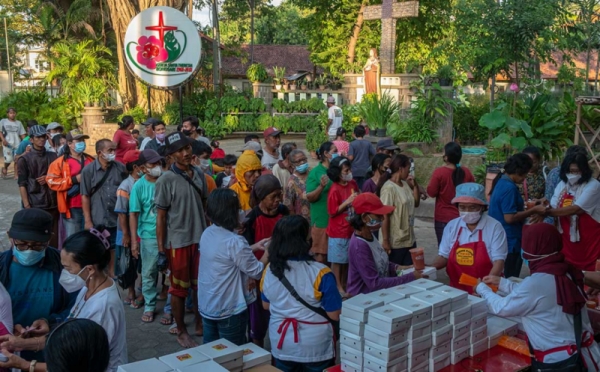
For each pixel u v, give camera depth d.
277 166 7.90
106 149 6.79
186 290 5.57
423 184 13.21
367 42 30.09
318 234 7.03
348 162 6.54
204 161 6.78
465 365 3.79
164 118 22.86
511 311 3.70
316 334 3.75
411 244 6.15
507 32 18.11
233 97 25.14
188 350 3.41
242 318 4.38
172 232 5.44
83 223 7.61
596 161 10.16
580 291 3.61
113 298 3.27
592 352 3.70
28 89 26.38
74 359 2.09
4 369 3.16
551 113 12.02
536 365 3.71
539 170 6.73
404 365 3.50
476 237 4.71
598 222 5.82
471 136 21.39
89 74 22.72
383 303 3.65
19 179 7.62
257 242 5.09
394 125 16.45
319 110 25.58
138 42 15.04
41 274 3.63
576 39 21.58
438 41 31.27
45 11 33.22
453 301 3.74
